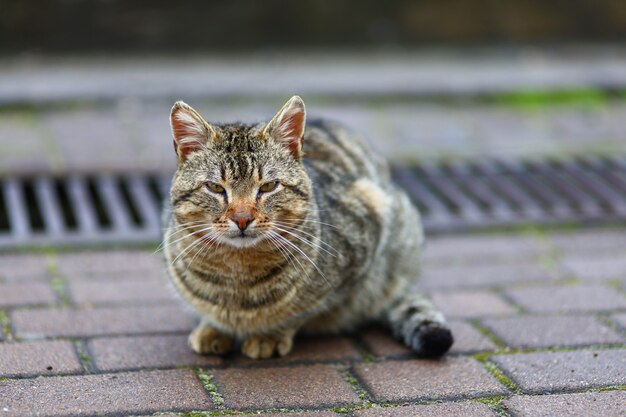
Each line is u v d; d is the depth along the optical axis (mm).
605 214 5969
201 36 10070
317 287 3873
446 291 4793
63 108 7883
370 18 10445
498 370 3770
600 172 6695
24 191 6086
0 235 5367
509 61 9977
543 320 4348
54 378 3586
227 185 3717
